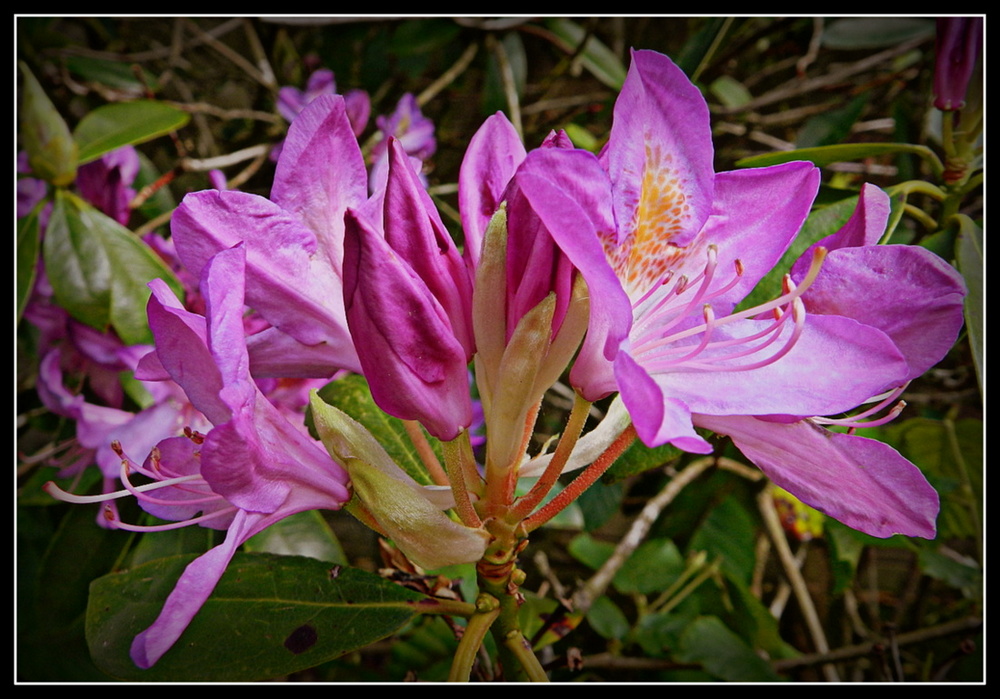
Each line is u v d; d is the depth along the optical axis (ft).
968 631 0.85
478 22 1.07
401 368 0.39
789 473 0.43
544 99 1.32
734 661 0.81
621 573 0.93
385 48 1.19
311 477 0.42
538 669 0.46
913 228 0.93
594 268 0.35
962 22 0.66
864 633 1.13
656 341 0.42
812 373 0.40
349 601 0.50
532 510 0.43
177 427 0.74
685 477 0.85
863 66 1.03
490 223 0.40
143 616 0.49
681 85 0.41
